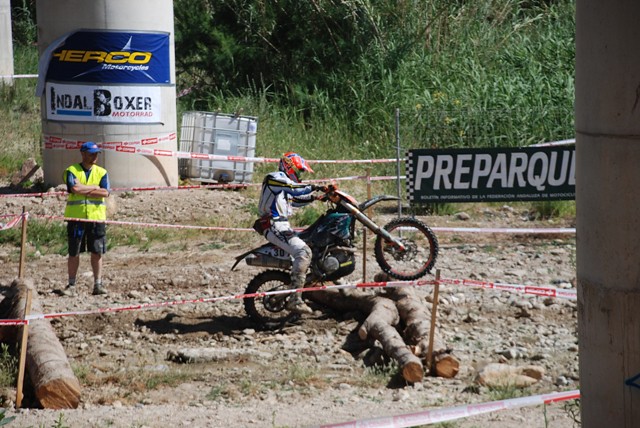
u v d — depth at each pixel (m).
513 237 26.61
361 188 32.09
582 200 9.21
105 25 30.20
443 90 35.50
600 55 8.66
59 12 30.25
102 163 30.75
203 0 43.62
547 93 35.22
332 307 19.17
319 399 14.20
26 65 49.72
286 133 36.81
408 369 14.84
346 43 40.66
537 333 17.81
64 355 14.71
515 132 32.69
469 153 23.83
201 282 21.80
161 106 31.31
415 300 17.97
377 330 16.22
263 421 12.87
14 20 56.62
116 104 30.53
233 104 39.22
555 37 39.78
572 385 14.73
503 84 35.16
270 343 17.41
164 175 31.44
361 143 35.84
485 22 42.84
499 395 14.08
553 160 23.92
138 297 20.58
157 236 26.64
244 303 18.16
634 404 8.92
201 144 32.41
